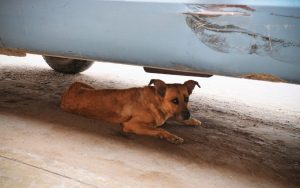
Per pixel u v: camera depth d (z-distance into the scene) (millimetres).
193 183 3809
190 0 3789
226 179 3855
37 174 3775
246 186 3820
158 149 4047
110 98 4301
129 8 3865
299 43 3686
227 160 4000
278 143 4246
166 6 3818
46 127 4176
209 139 4211
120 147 4039
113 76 5570
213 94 5258
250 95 5367
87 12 3936
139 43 3889
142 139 4141
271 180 3873
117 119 4277
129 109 4250
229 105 4930
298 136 4375
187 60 3850
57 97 4660
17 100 4520
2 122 4184
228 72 3818
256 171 3930
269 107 4984
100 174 3812
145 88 4277
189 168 3910
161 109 4246
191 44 3818
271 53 3727
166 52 3863
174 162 3945
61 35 4020
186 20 3801
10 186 3691
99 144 4051
